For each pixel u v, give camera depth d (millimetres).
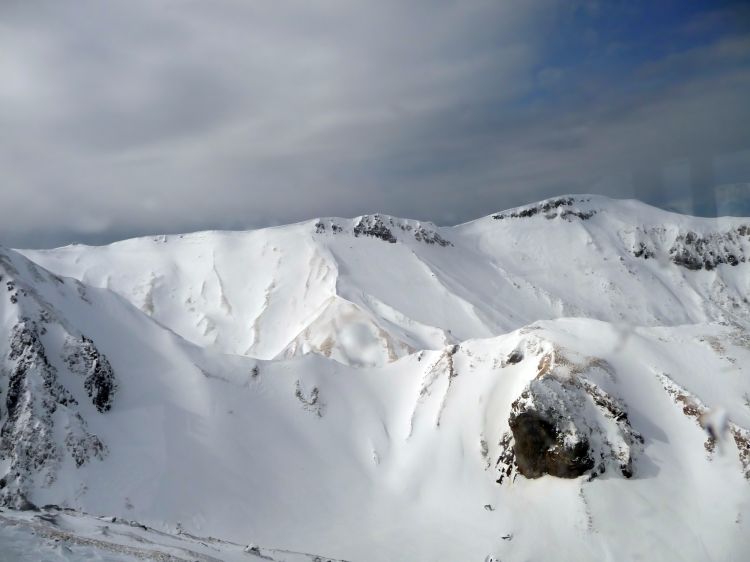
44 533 34312
